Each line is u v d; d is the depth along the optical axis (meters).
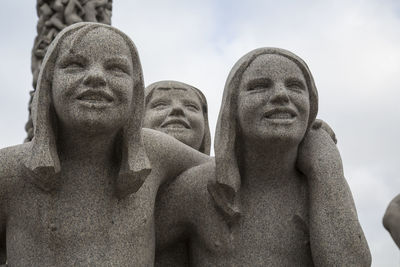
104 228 4.84
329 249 4.89
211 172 5.12
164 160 5.16
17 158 4.89
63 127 4.83
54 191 4.84
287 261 5.06
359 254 4.89
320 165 5.05
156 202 5.23
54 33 8.32
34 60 8.38
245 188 5.16
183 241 5.34
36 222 4.82
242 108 4.98
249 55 5.07
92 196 4.87
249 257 5.06
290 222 5.11
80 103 4.70
